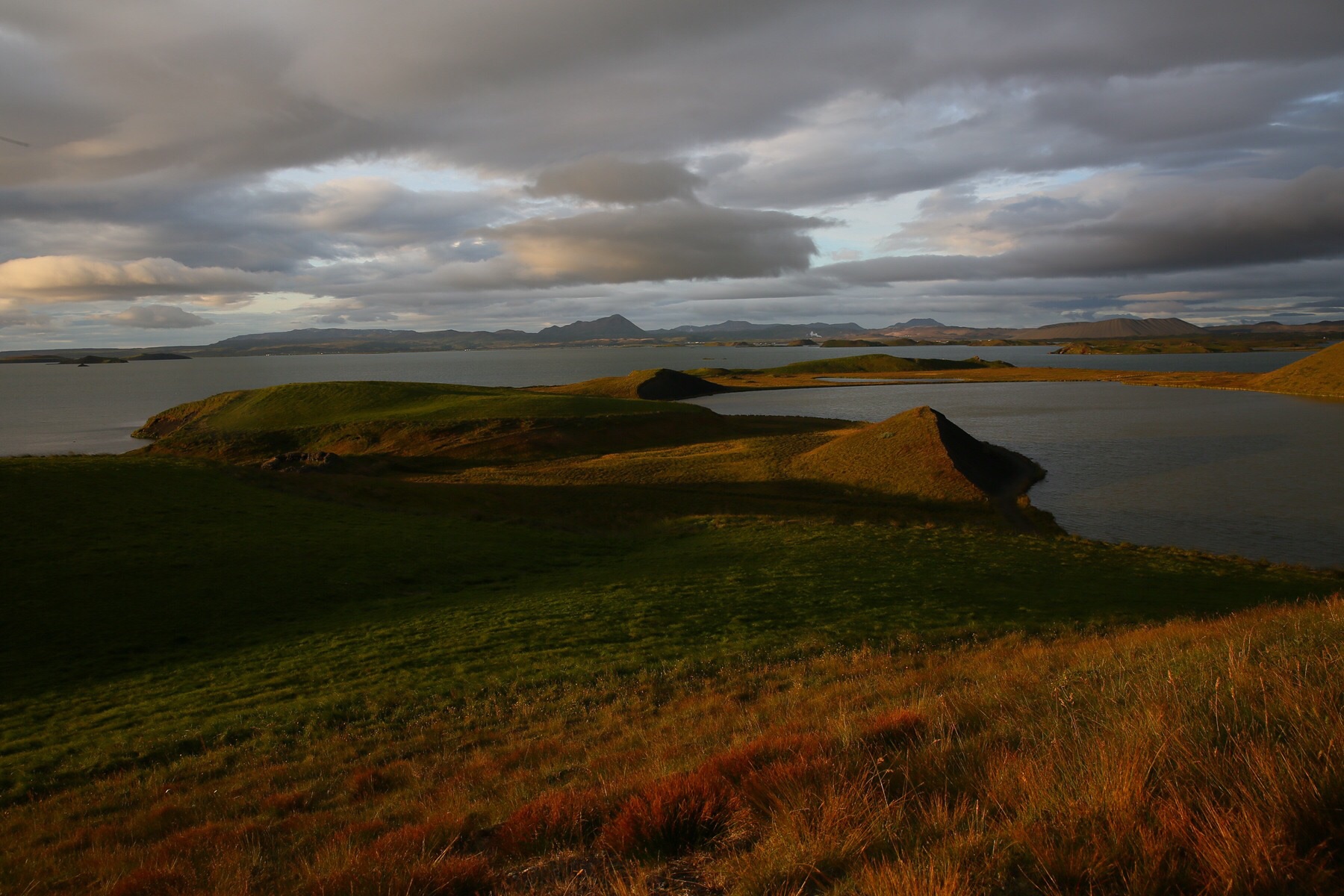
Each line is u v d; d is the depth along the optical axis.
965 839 4.73
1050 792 5.26
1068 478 69.00
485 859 6.29
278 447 99.38
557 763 10.98
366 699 16.72
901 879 4.31
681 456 77.94
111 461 46.97
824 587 27.38
